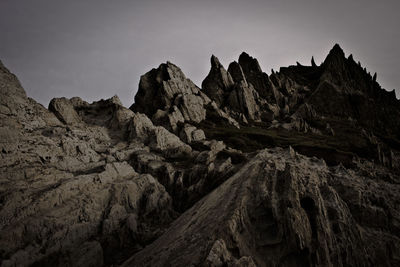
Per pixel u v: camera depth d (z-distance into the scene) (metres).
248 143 54.47
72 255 16.53
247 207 16.38
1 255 14.29
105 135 38.00
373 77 133.00
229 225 13.98
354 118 99.31
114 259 18.20
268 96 112.69
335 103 104.69
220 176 27.19
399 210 20.59
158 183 26.20
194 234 15.40
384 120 99.88
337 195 18.45
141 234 20.48
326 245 14.23
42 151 23.20
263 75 123.06
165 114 58.91
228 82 109.88
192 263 12.52
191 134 47.09
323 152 50.44
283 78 133.50
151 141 37.38
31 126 26.67
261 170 20.16
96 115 45.62
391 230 18.58
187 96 73.06
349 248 15.35
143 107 81.12
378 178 26.86
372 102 107.06
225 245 12.95
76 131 31.38
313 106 104.31
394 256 16.72
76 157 25.91
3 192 17.22
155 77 85.69
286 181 17.36
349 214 17.55
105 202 21.17
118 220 20.41
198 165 29.84
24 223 15.73
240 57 146.62
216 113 78.88
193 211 20.27
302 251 14.00
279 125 82.81
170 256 14.34
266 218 16.05
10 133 21.16
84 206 19.23
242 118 87.25
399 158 51.84
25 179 19.34
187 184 28.39
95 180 22.12
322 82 112.81
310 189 17.00
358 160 45.06
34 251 15.34
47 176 20.38
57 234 16.64
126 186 22.81
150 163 30.55
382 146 58.81
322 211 15.91
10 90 26.47
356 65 129.75
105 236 18.98
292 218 14.49
